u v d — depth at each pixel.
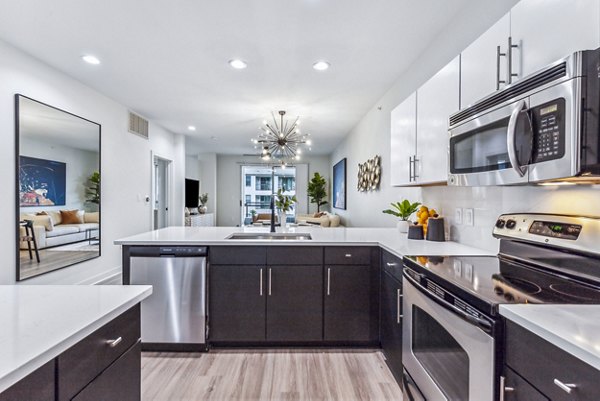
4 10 2.24
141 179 5.11
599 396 0.63
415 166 2.26
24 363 0.64
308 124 5.58
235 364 2.24
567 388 0.70
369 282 2.43
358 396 1.90
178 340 2.39
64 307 0.96
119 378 1.00
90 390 0.86
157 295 2.38
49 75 3.20
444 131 1.86
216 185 9.59
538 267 1.42
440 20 2.37
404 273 1.68
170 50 2.85
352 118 5.13
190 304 2.38
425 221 2.53
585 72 0.93
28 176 2.95
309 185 9.06
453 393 1.16
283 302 2.43
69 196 3.47
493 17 1.88
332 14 2.29
